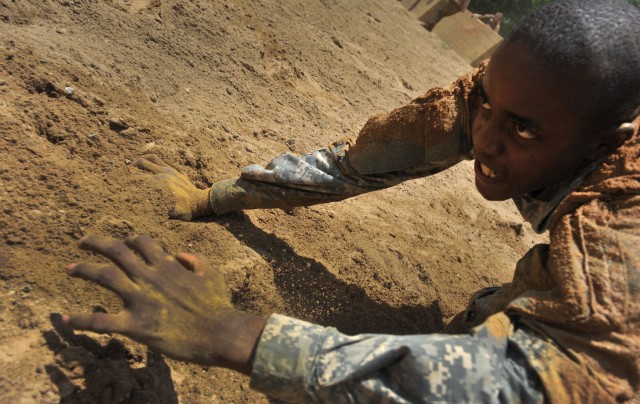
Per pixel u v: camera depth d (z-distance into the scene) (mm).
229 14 4797
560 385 1218
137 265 1514
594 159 1532
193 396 1894
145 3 4035
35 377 1524
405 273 3070
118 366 1690
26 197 1966
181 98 3439
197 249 2242
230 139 3408
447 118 2027
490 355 1264
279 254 2549
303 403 1376
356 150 2229
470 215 4559
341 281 2682
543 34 1313
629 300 1228
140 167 2455
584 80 1296
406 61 8406
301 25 6145
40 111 2354
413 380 1256
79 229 1979
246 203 2379
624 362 1219
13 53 2545
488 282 3588
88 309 1815
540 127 1406
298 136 4066
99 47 3195
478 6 21422
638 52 1304
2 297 1686
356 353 1316
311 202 2375
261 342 1378
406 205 4066
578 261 1306
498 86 1410
